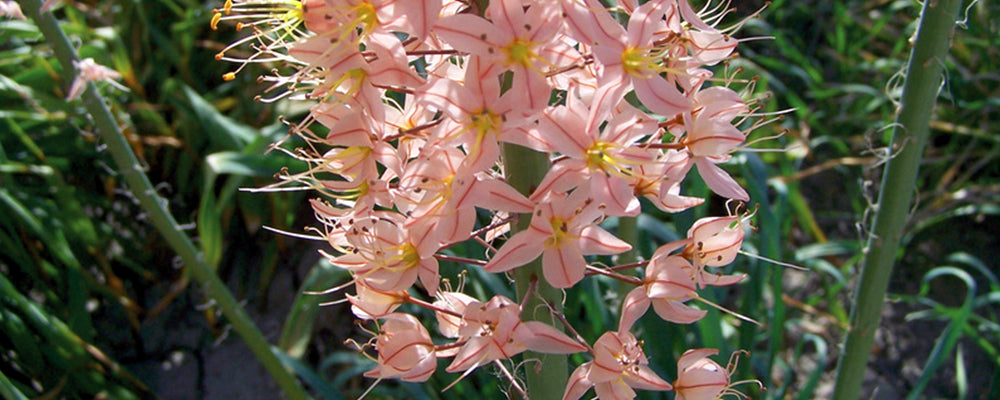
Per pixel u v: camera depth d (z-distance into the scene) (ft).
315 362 2.03
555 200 0.94
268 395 2.00
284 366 1.63
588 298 1.59
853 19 2.60
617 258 1.45
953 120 2.38
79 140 2.05
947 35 1.20
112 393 1.85
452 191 0.93
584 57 0.93
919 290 2.20
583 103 0.93
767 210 1.65
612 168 0.94
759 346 2.10
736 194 0.99
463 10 0.97
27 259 1.90
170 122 2.23
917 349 2.08
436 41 0.98
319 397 1.98
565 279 0.96
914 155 1.27
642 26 0.93
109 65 2.06
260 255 2.19
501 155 1.03
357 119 0.95
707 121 0.97
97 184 2.16
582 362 1.66
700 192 1.68
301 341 1.74
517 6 0.89
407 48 0.99
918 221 2.27
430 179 0.95
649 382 1.04
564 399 1.03
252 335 1.58
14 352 1.88
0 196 1.70
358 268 1.01
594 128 0.92
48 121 2.01
